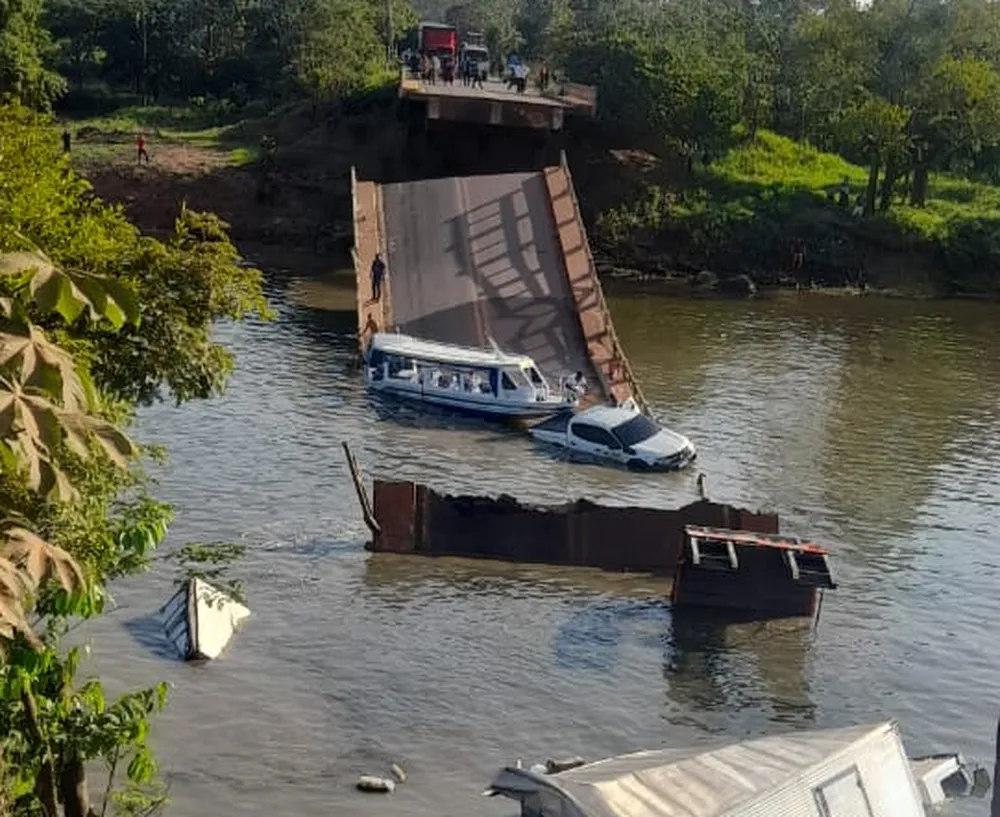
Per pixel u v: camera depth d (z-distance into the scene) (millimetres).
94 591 15219
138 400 23281
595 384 54906
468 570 35688
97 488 16469
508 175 69625
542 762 26594
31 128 22922
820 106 102562
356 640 31312
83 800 17969
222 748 26359
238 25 123188
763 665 31172
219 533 37562
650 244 87250
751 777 21281
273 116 103125
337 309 70188
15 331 9750
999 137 91562
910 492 44969
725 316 75000
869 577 36938
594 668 30625
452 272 63062
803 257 86000
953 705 29750
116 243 22484
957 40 102250
